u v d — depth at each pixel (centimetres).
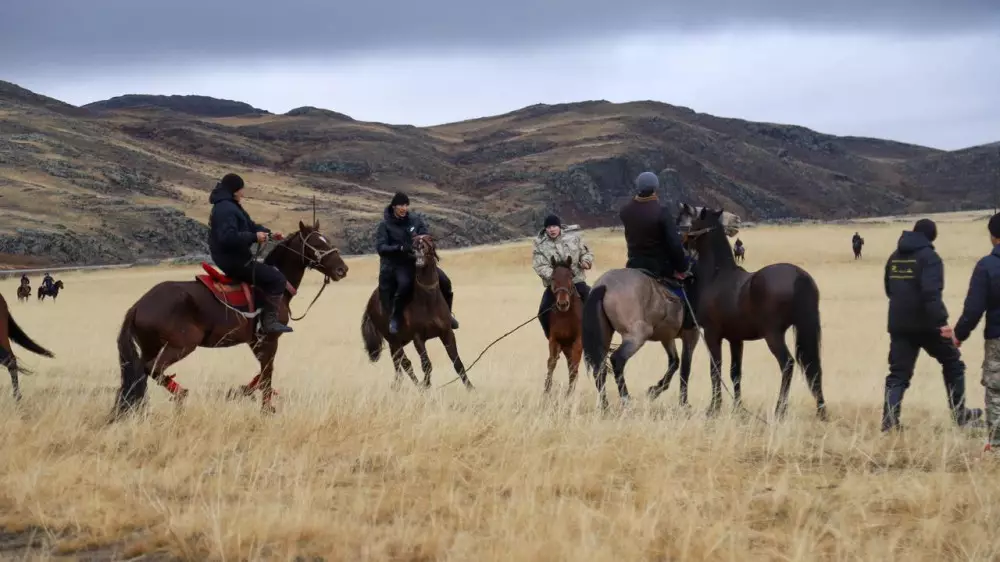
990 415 891
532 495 702
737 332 1148
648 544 621
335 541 628
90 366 1842
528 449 859
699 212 1185
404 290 1346
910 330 1009
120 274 8088
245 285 1114
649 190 1206
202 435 916
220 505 692
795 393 1341
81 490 748
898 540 640
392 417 986
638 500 725
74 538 651
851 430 1021
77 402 1108
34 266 11619
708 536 619
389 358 2075
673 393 1413
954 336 911
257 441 925
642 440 898
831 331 2591
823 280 4903
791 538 629
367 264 7050
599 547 600
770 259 6731
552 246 1332
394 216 1374
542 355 2109
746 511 691
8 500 729
